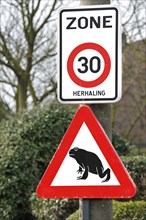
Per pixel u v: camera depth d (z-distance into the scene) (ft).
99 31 14.40
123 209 24.22
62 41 14.53
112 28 14.35
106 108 14.49
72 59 14.47
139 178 30.19
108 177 14.12
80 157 14.29
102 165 14.17
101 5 14.40
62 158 14.37
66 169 14.35
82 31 14.47
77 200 29.58
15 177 34.04
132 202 24.91
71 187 14.30
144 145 83.35
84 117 14.33
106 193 14.11
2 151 35.19
